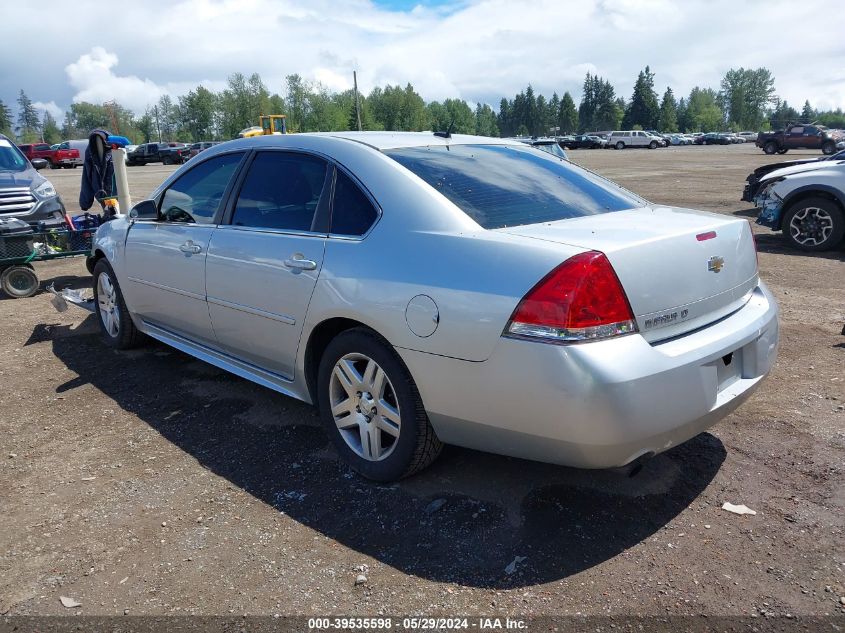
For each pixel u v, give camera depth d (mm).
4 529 2910
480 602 2375
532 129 165250
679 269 2688
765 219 9492
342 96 99250
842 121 150500
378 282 2928
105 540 2811
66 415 4098
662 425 2504
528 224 2932
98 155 8109
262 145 3898
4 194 8414
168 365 4949
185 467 3412
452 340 2654
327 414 3340
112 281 5164
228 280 3795
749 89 149375
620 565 2545
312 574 2557
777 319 3244
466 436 2795
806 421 3699
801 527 2742
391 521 2873
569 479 3164
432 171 3209
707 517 2836
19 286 7266
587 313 2410
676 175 23391
